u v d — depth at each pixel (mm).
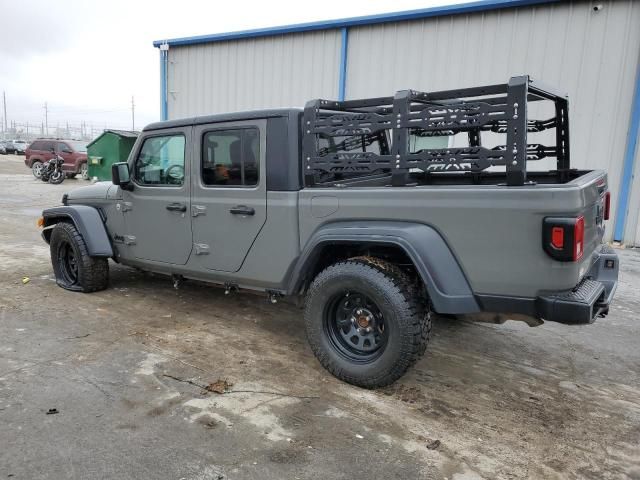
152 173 4824
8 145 49844
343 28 11188
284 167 3822
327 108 3789
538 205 2887
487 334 4777
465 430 3080
